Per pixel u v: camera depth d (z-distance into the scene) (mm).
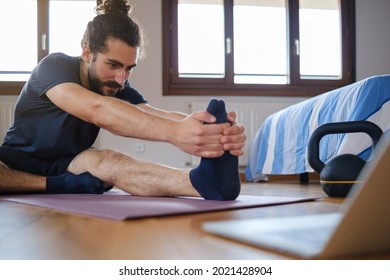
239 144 1016
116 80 1391
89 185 1380
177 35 4281
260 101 4406
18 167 1506
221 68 4402
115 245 516
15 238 575
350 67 4547
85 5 4246
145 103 1668
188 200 1076
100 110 1119
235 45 4426
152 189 1204
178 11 4309
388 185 372
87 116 1154
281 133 3131
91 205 977
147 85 4246
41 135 1487
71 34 4234
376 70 4570
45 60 1401
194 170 1102
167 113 1599
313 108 2600
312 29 4527
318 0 4520
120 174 1282
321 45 4559
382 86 1996
